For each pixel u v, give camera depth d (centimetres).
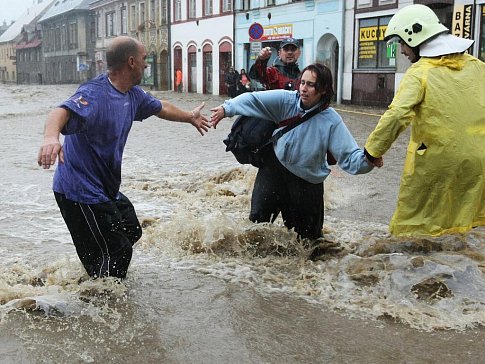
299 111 507
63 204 444
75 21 6888
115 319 417
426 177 517
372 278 476
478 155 506
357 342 389
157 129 1769
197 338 392
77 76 7044
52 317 418
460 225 522
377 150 485
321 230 568
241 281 494
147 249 572
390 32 529
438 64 504
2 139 1585
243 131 529
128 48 434
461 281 454
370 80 2675
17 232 653
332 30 2889
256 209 561
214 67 4091
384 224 687
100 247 456
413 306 437
